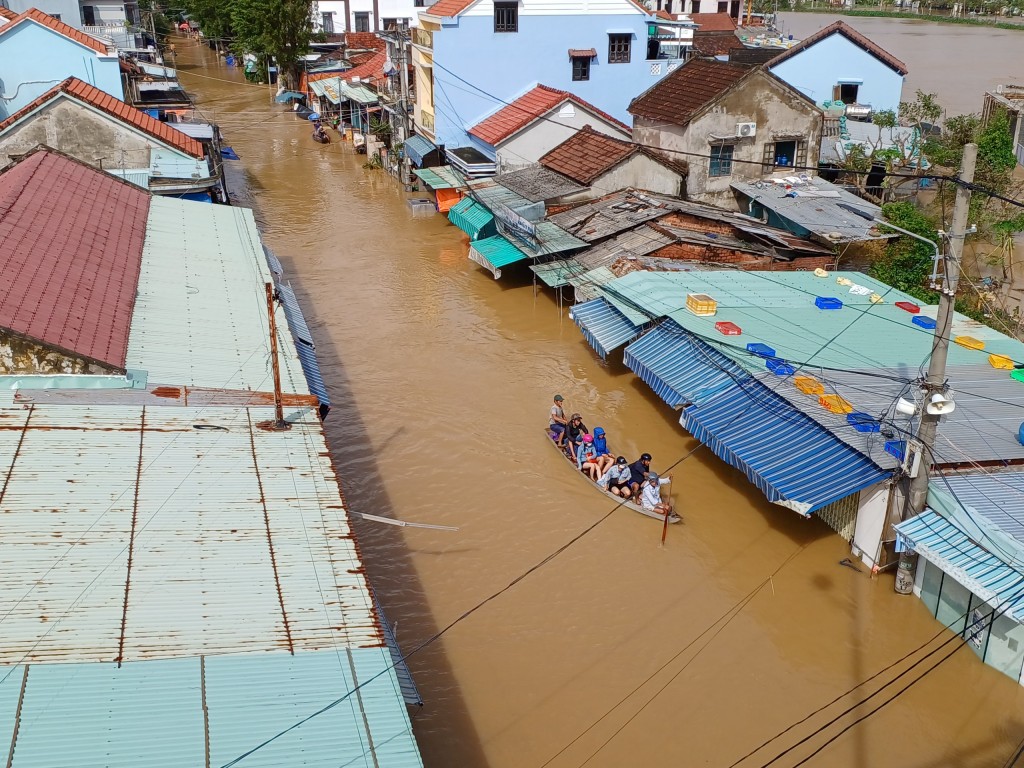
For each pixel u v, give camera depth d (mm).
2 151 30469
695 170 32469
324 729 9586
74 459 13430
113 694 9602
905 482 16516
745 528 19375
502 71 40594
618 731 14359
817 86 41469
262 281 22688
